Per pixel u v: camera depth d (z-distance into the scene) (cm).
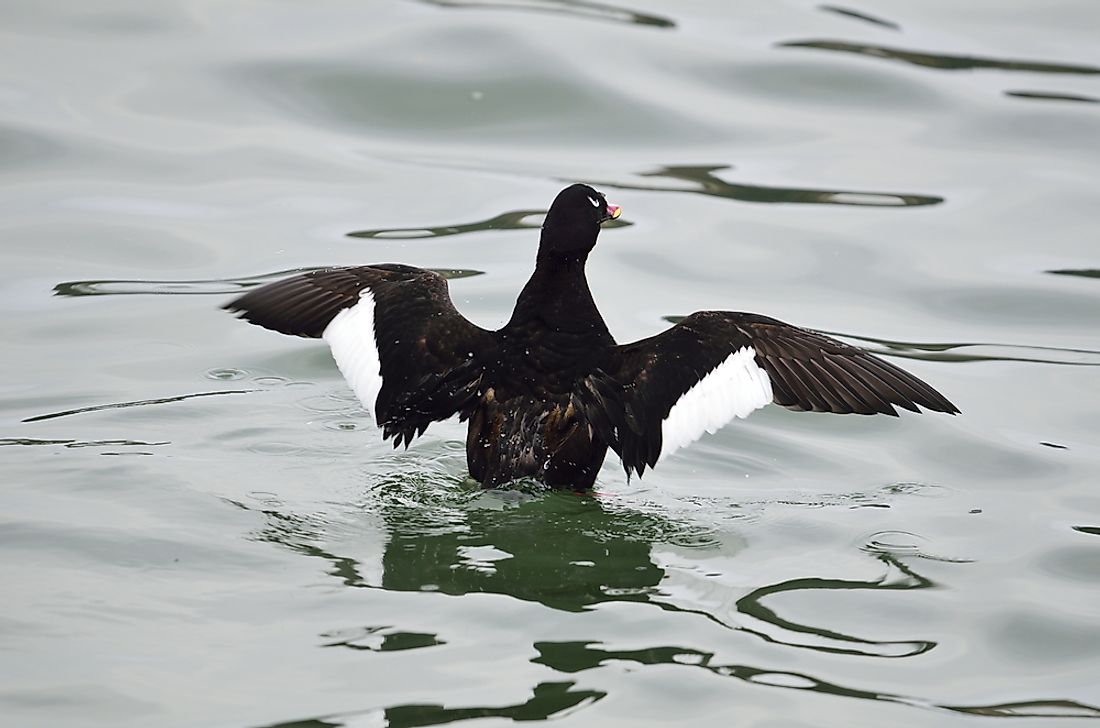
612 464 1171
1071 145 1888
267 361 1350
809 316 1512
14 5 2125
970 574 986
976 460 1211
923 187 1794
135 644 836
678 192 1786
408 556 965
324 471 1107
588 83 2005
